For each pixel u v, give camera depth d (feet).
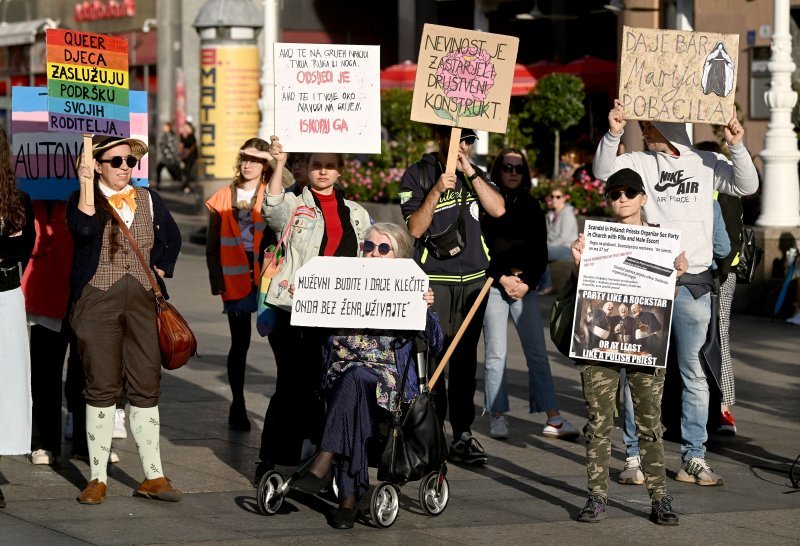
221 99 80.79
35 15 152.97
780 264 49.57
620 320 21.76
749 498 23.70
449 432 29.60
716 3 71.87
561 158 77.97
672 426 28.66
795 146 50.39
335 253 23.12
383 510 21.02
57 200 25.46
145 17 134.21
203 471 25.04
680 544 20.44
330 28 132.98
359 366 21.15
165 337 22.39
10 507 21.76
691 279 24.47
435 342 22.07
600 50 101.24
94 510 21.68
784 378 37.14
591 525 21.53
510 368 38.96
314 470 20.63
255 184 29.27
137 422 22.61
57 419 25.23
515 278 28.32
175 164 119.14
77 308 22.26
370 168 71.97
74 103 22.85
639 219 22.50
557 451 27.99
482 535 20.72
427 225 25.38
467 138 25.94
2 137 21.54
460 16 112.78
